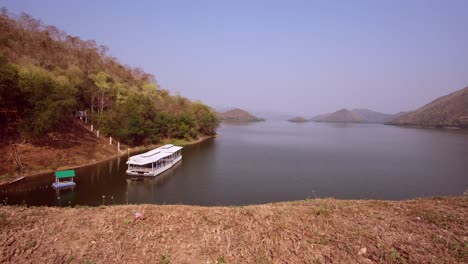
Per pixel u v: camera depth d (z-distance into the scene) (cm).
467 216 763
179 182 3030
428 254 598
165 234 677
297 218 755
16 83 3017
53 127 3562
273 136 9650
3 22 4744
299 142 7600
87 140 3956
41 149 3133
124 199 2373
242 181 3120
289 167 3938
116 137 4559
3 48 4269
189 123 6881
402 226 713
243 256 604
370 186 3012
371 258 591
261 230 695
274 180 3189
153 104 6153
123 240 649
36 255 589
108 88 5281
